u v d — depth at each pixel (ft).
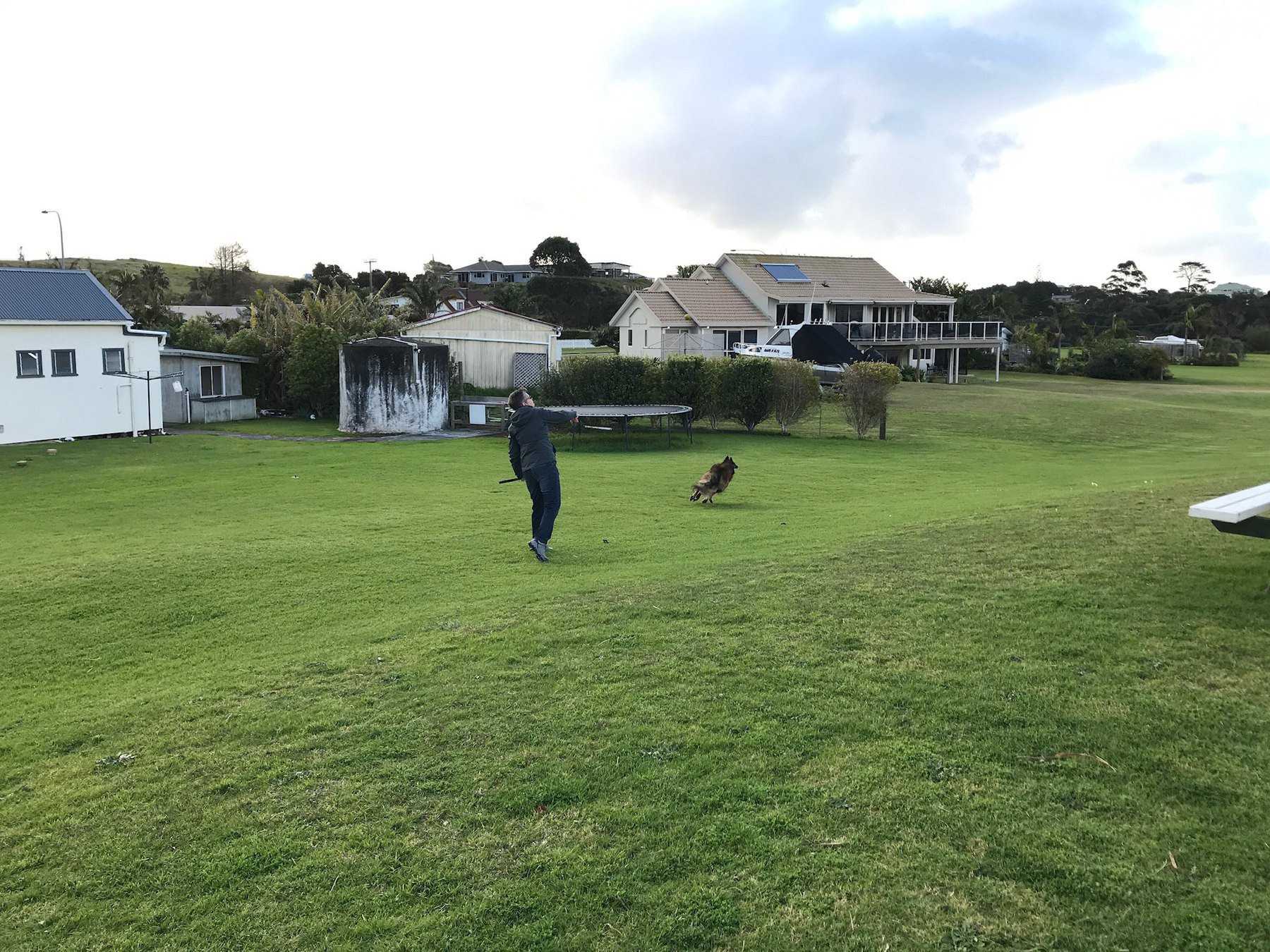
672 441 76.79
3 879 11.48
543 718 15.05
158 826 12.46
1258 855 10.31
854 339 164.55
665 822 11.75
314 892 10.78
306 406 103.35
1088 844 10.75
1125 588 20.06
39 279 75.82
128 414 79.61
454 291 280.92
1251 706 13.84
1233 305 359.66
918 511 36.45
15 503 46.47
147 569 29.86
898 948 9.34
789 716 14.58
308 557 31.17
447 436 81.51
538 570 27.78
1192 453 76.48
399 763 13.78
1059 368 201.36
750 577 23.63
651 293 160.04
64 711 17.69
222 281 335.06
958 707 14.47
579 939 9.75
